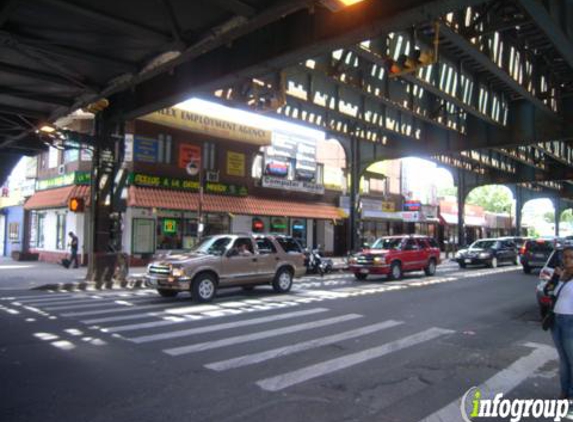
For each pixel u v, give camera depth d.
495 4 11.96
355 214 28.48
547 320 5.50
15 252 27.69
